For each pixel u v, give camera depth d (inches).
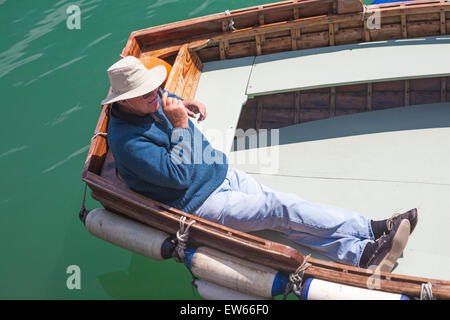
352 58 366.9
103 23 572.4
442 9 351.9
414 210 244.7
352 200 312.5
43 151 432.8
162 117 253.0
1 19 603.8
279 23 382.0
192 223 254.2
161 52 393.4
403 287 223.9
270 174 340.8
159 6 585.3
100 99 476.4
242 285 248.5
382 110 372.8
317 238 261.3
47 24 585.0
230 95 361.4
